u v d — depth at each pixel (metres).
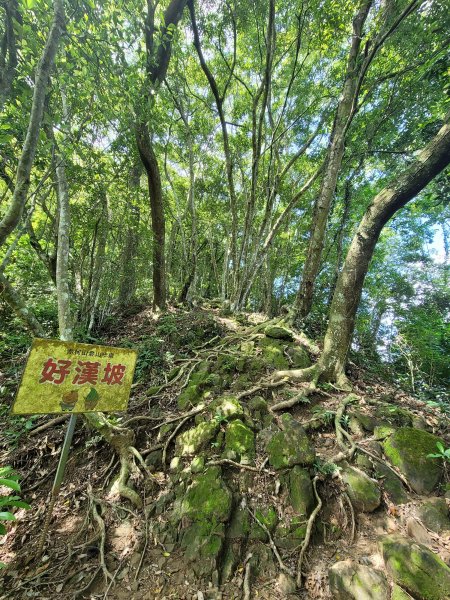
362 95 6.29
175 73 6.99
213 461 2.57
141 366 4.62
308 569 1.94
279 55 6.99
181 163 10.63
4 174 3.60
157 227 6.43
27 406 1.86
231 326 6.19
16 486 1.69
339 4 4.71
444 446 2.50
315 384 3.62
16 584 1.96
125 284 8.26
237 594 1.84
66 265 3.22
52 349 1.97
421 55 5.16
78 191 4.80
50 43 2.00
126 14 2.75
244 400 3.38
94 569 2.04
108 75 2.79
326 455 2.66
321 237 5.68
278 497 2.34
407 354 5.39
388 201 3.58
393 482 2.36
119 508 2.44
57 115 2.51
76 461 2.95
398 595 1.66
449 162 3.25
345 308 3.89
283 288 10.16
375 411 3.16
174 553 2.09
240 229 10.75
